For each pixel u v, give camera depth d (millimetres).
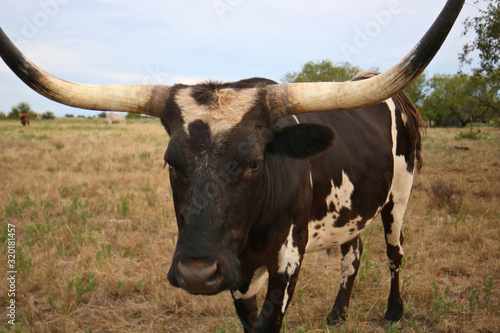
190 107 2439
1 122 46500
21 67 2279
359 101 2320
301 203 2891
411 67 2066
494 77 12891
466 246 5523
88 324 3873
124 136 20562
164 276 4605
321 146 2656
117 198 7867
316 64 27109
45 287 4387
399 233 4066
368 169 3541
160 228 6277
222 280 2154
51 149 14469
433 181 8750
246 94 2508
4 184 8766
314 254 5480
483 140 18656
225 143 2273
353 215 3500
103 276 4570
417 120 4414
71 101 2467
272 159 2729
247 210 2320
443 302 3809
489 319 3686
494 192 7973
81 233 5844
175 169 2314
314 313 4059
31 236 5703
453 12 1882
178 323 3926
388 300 4035
